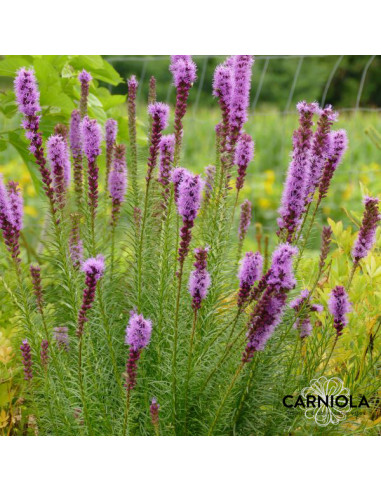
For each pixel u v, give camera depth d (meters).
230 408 1.12
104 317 1.15
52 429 1.16
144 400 1.18
